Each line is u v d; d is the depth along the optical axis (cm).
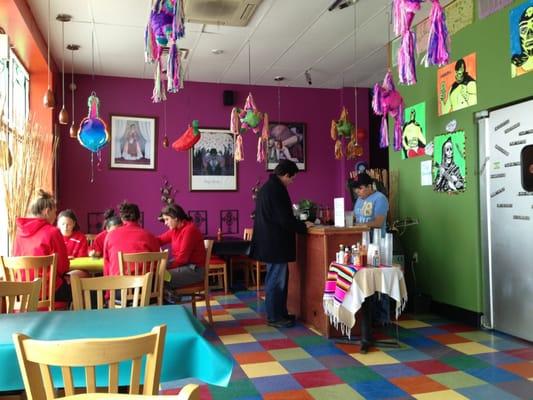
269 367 362
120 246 407
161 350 148
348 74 800
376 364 367
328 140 887
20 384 170
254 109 660
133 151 787
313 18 565
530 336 423
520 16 422
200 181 819
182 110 814
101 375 175
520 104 430
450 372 348
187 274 482
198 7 519
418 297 545
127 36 606
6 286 244
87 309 257
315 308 473
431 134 550
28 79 659
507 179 446
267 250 480
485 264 476
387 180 629
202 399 303
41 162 540
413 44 350
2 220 496
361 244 428
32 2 504
